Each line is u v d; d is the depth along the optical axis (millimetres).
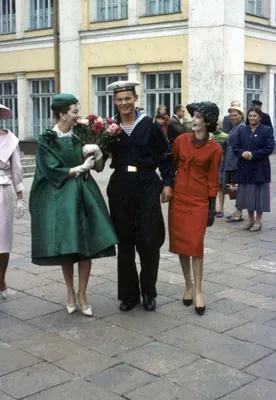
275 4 20656
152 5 19500
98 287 5980
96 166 5074
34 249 4898
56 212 4816
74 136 4938
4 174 5316
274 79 21141
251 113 8562
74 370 4113
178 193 5234
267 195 8711
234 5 18250
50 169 4820
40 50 22375
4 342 4605
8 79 23703
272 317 5141
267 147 8531
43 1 22203
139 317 5133
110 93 20891
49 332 4805
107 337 4691
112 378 3992
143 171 5070
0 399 3713
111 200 5141
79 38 21125
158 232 5129
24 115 23203
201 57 18375
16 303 5508
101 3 20672
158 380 3961
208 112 5047
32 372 4086
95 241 4855
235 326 4926
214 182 5160
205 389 3840
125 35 20016
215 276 6363
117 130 4922
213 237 8312
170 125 12617
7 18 23562
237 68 18641
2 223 5246
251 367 4152
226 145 9523
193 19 18328
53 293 5789
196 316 5152
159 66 19453
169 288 5922
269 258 7148
